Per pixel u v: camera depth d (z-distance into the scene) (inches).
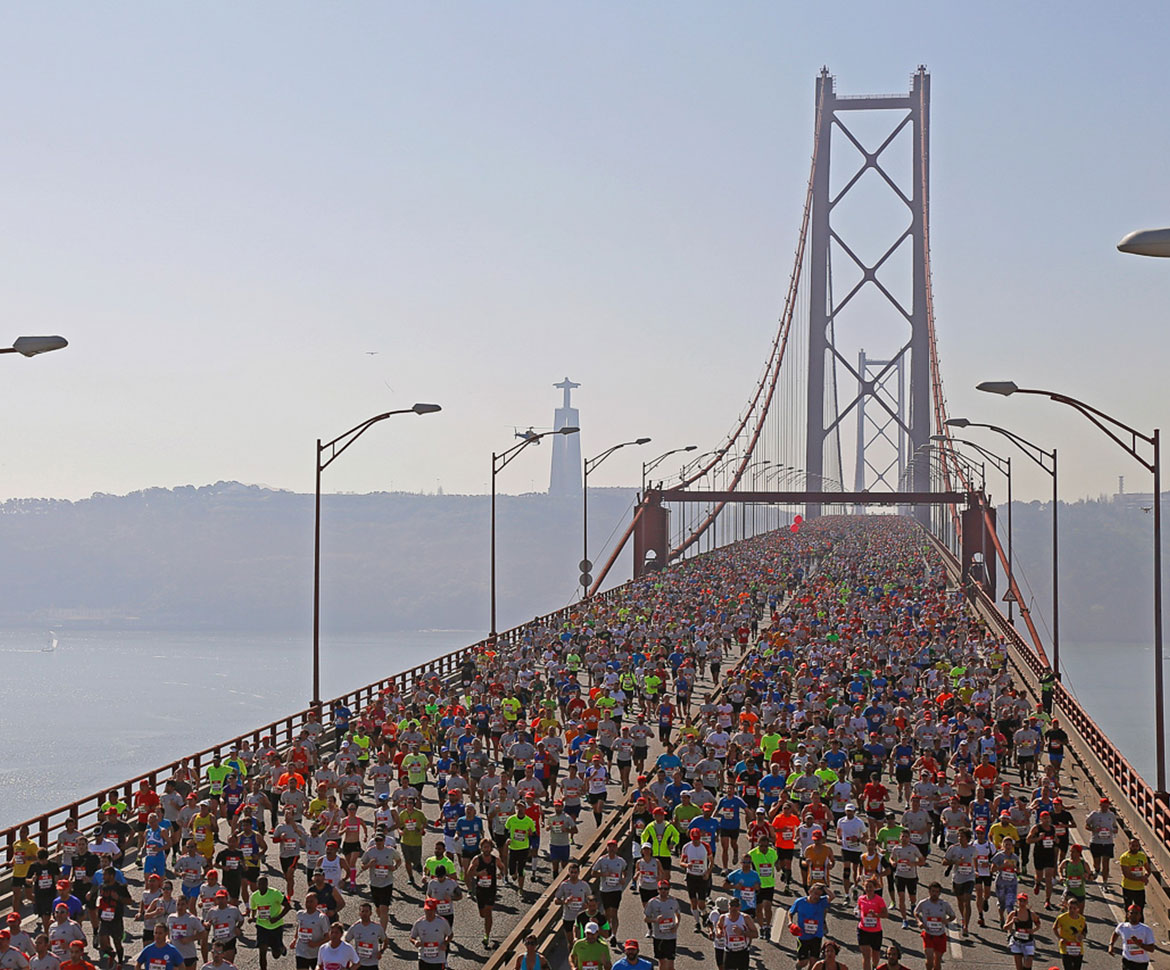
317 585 2250.2
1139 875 1190.9
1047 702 2386.8
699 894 1221.7
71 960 928.3
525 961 954.7
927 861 1488.7
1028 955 1050.1
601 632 2800.2
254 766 1600.6
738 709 2016.5
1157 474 1701.5
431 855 1486.2
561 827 1320.1
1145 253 859.4
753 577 4276.6
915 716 1839.3
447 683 2824.8
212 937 1015.6
